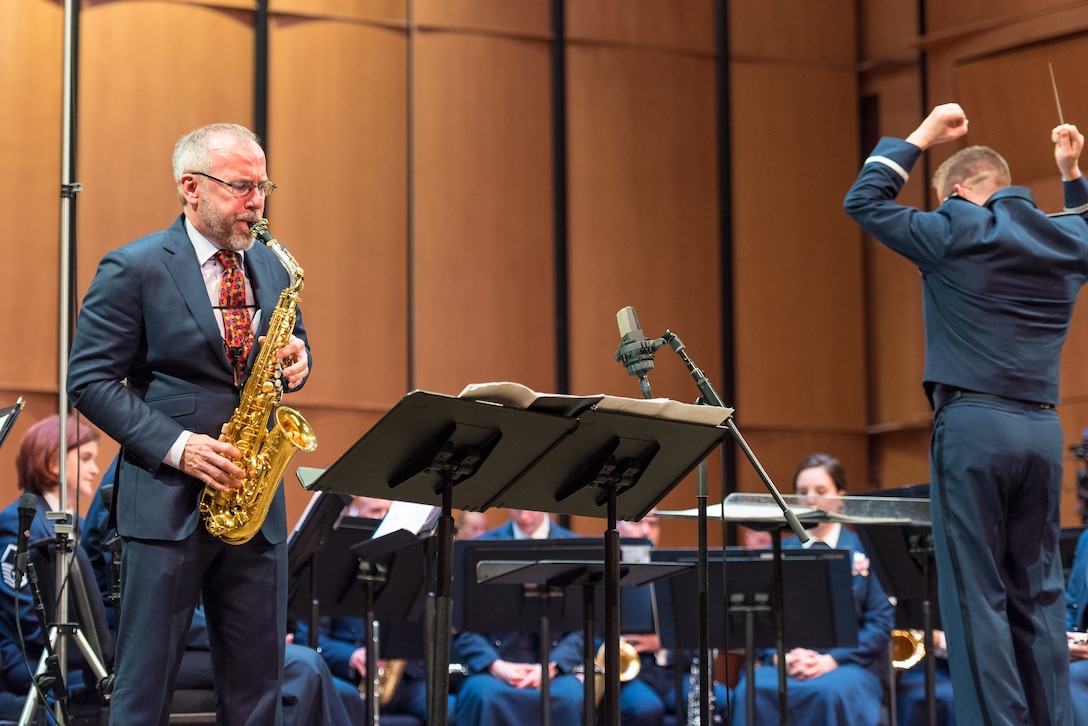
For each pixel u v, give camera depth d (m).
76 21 9.55
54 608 5.41
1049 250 5.21
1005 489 5.11
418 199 10.54
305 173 10.16
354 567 6.65
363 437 3.86
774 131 11.62
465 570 6.85
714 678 7.26
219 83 9.98
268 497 4.46
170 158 9.76
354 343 10.16
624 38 11.31
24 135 9.30
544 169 10.98
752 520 5.87
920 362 11.28
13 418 4.82
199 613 5.98
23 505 5.15
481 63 10.87
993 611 5.00
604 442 4.33
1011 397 5.13
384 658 7.77
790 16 11.76
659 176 11.28
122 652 4.21
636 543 6.74
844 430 11.45
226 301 4.52
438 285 10.52
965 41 11.20
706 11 11.56
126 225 9.56
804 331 11.48
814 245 11.59
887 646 7.91
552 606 7.14
